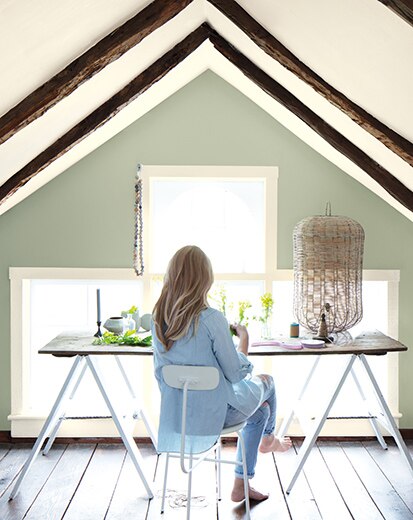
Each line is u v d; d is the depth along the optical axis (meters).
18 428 4.66
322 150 4.54
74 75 2.93
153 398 4.80
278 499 3.69
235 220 4.84
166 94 4.57
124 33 2.96
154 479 3.98
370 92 3.07
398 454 4.41
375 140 3.58
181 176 4.68
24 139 3.44
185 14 3.45
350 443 4.65
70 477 4.02
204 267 3.12
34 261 4.67
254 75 3.96
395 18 2.30
